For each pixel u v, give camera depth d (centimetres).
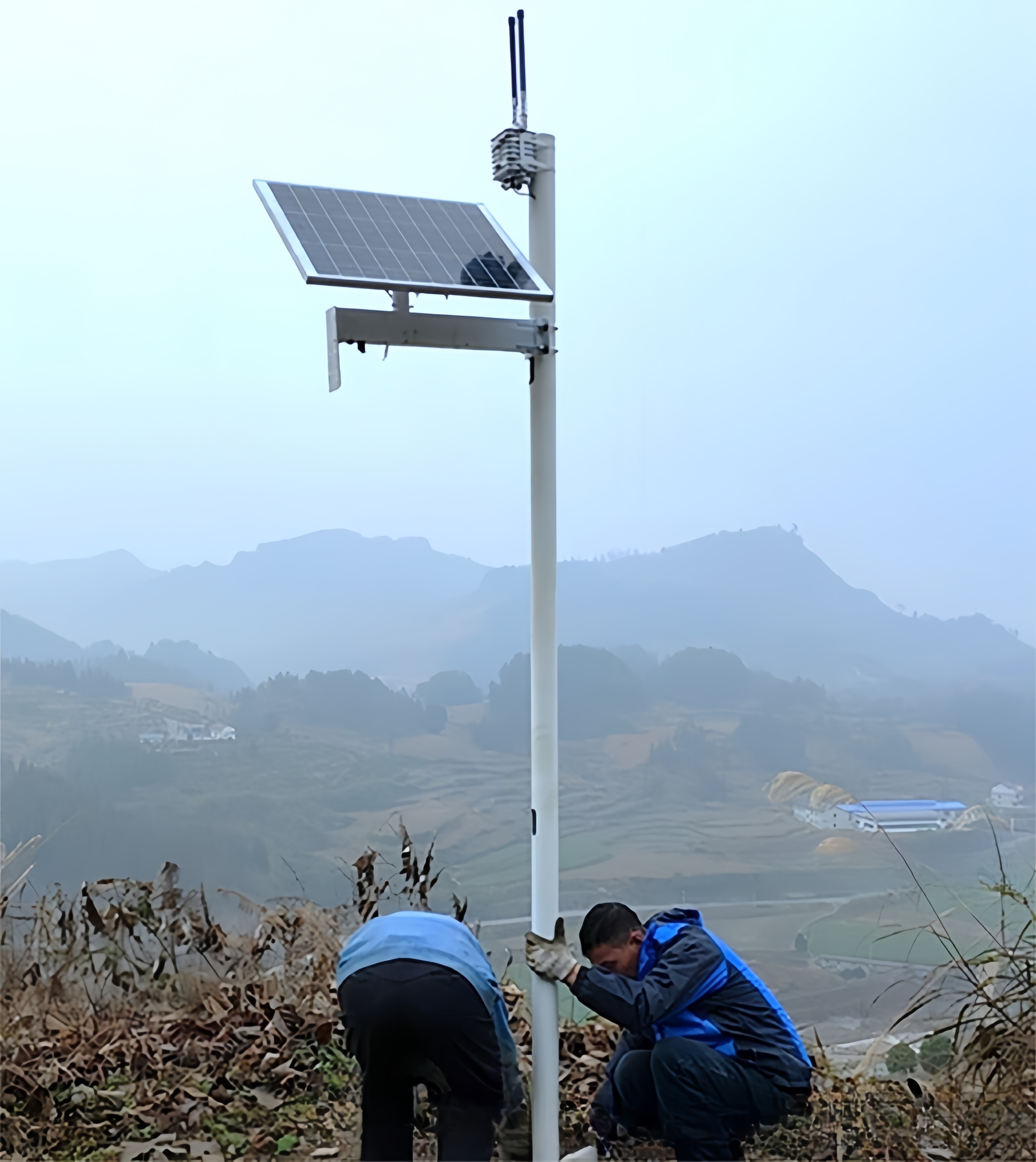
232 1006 400
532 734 293
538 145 295
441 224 295
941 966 371
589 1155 314
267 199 282
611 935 295
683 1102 276
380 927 278
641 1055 301
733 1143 290
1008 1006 358
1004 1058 351
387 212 293
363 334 272
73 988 405
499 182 299
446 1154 266
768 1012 284
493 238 295
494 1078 267
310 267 249
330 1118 339
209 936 421
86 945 411
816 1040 365
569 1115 345
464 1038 261
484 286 263
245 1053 371
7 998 391
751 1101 275
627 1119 308
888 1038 367
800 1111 283
